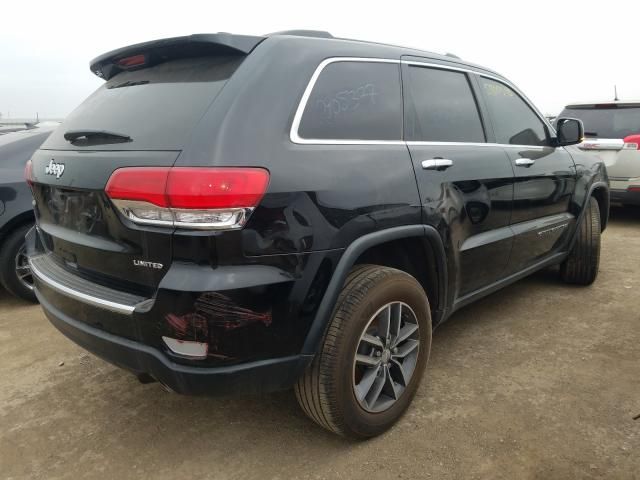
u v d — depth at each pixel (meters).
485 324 3.67
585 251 4.23
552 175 3.65
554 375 2.93
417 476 2.15
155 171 1.82
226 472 2.24
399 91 2.60
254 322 1.86
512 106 3.53
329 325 2.12
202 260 1.80
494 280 3.26
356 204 2.13
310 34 2.43
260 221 1.85
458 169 2.74
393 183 2.31
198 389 1.90
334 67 2.31
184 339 1.83
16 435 2.54
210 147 1.82
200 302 1.78
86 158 2.11
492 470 2.17
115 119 2.24
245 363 1.91
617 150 6.62
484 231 2.99
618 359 3.10
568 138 3.70
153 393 2.91
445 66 2.98
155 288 1.91
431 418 2.55
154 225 1.85
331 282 2.05
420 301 2.50
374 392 2.36
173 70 2.28
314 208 1.98
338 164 2.12
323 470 2.22
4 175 4.01
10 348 3.51
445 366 3.07
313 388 2.15
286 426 2.56
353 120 2.31
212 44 2.11
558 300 4.12
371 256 2.56
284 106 2.04
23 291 4.22
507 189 3.15
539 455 2.25
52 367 3.23
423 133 2.67
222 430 2.54
